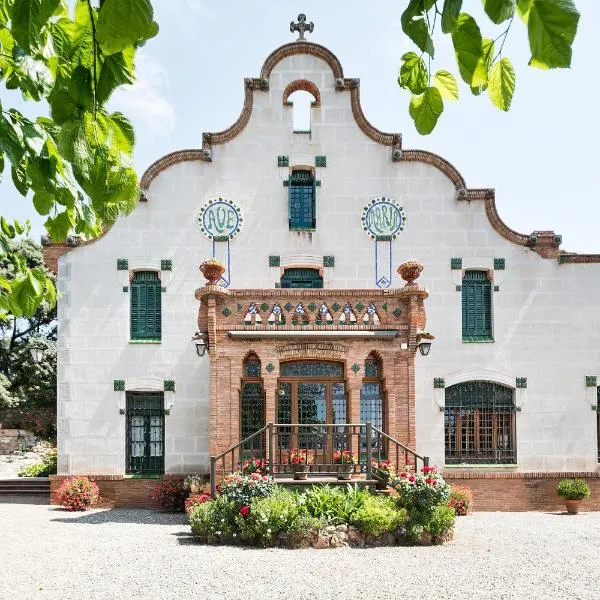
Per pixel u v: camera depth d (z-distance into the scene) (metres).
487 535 14.94
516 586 10.44
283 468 16.56
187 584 10.33
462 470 19.61
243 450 15.94
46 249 20.00
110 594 9.83
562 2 2.04
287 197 20.44
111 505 19.39
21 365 35.75
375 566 11.58
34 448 34.28
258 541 13.52
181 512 18.55
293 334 16.91
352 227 20.44
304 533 13.22
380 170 20.59
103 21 2.24
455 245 20.47
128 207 3.21
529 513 19.05
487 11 2.19
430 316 20.23
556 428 19.98
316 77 20.77
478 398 20.09
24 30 2.47
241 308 17.12
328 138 20.62
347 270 20.31
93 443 19.59
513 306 20.33
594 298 20.41
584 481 19.48
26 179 3.83
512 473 19.61
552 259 20.50
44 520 17.11
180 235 20.22
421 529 13.65
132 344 19.84
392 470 15.58
